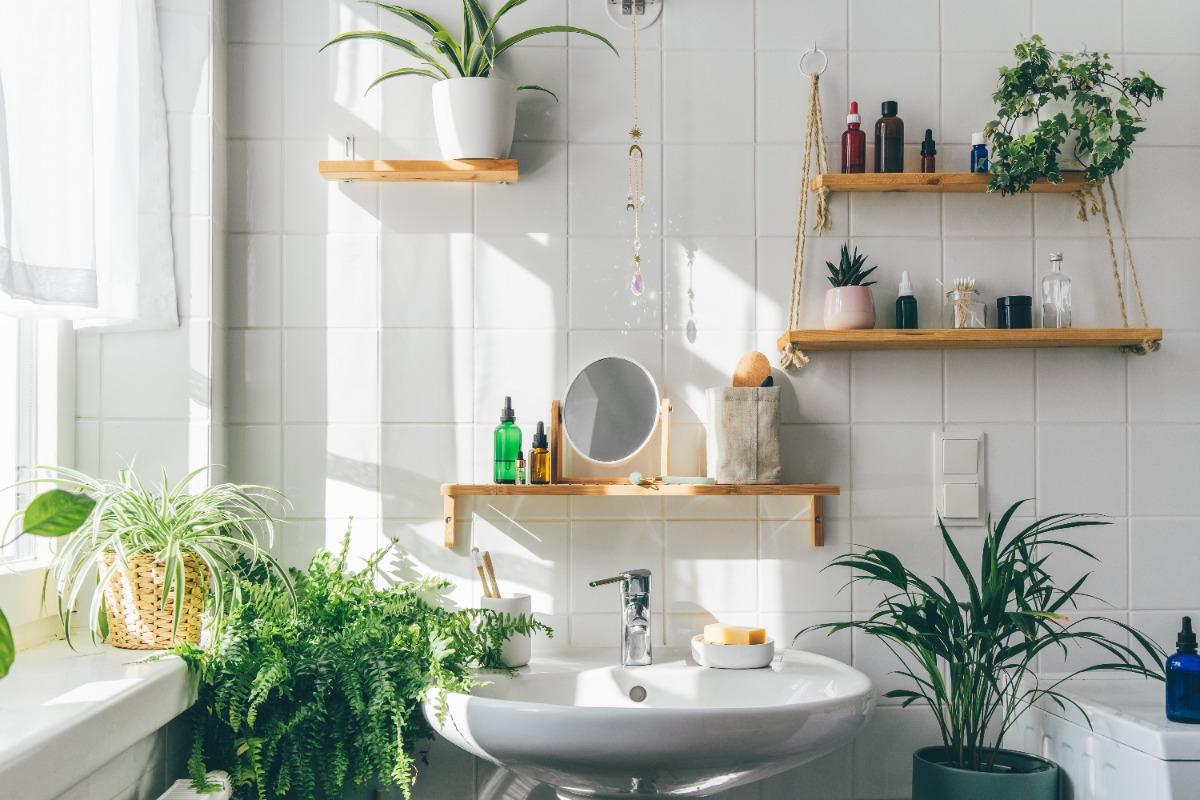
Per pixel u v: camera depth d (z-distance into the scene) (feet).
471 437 6.17
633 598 5.61
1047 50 6.23
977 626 5.33
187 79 5.79
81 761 3.49
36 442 5.40
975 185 6.12
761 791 6.11
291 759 4.86
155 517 4.83
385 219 6.19
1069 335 5.93
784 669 5.55
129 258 5.29
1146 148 6.42
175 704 4.42
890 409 6.31
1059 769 5.51
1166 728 4.75
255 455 6.08
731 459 5.89
